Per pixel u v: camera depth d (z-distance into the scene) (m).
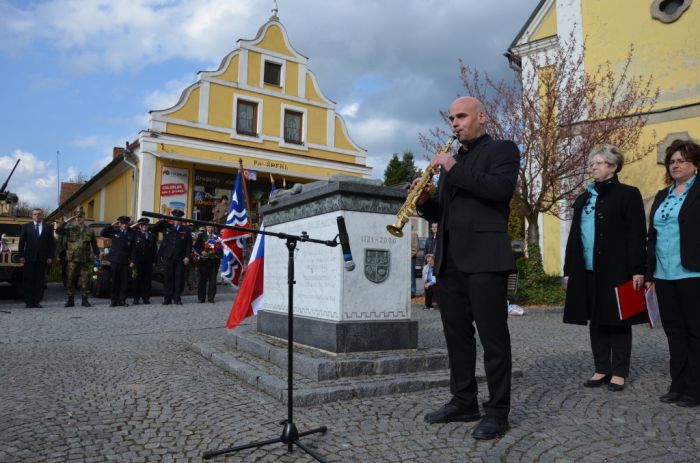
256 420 3.54
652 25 12.39
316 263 5.17
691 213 3.97
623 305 4.21
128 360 5.51
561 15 13.72
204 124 20.45
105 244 13.31
